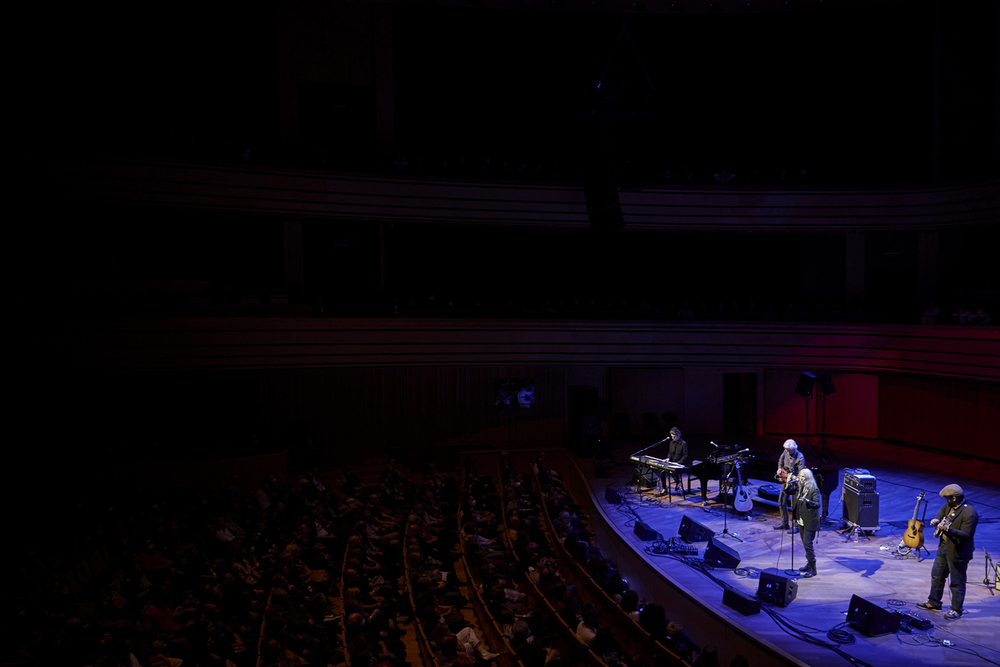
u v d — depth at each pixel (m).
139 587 11.13
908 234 21.75
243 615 10.05
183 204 18.83
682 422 22.03
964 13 21.05
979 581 10.42
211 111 22.03
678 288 24.62
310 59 22.14
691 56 24.09
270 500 15.56
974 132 21.06
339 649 9.57
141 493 16.84
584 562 11.41
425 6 23.36
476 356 21.45
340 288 22.72
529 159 24.55
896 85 22.55
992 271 20.52
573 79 24.20
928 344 19.33
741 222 22.03
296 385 20.14
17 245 18.94
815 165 23.69
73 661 8.31
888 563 11.22
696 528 12.20
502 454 17.86
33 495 15.62
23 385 16.50
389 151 22.62
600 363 21.95
